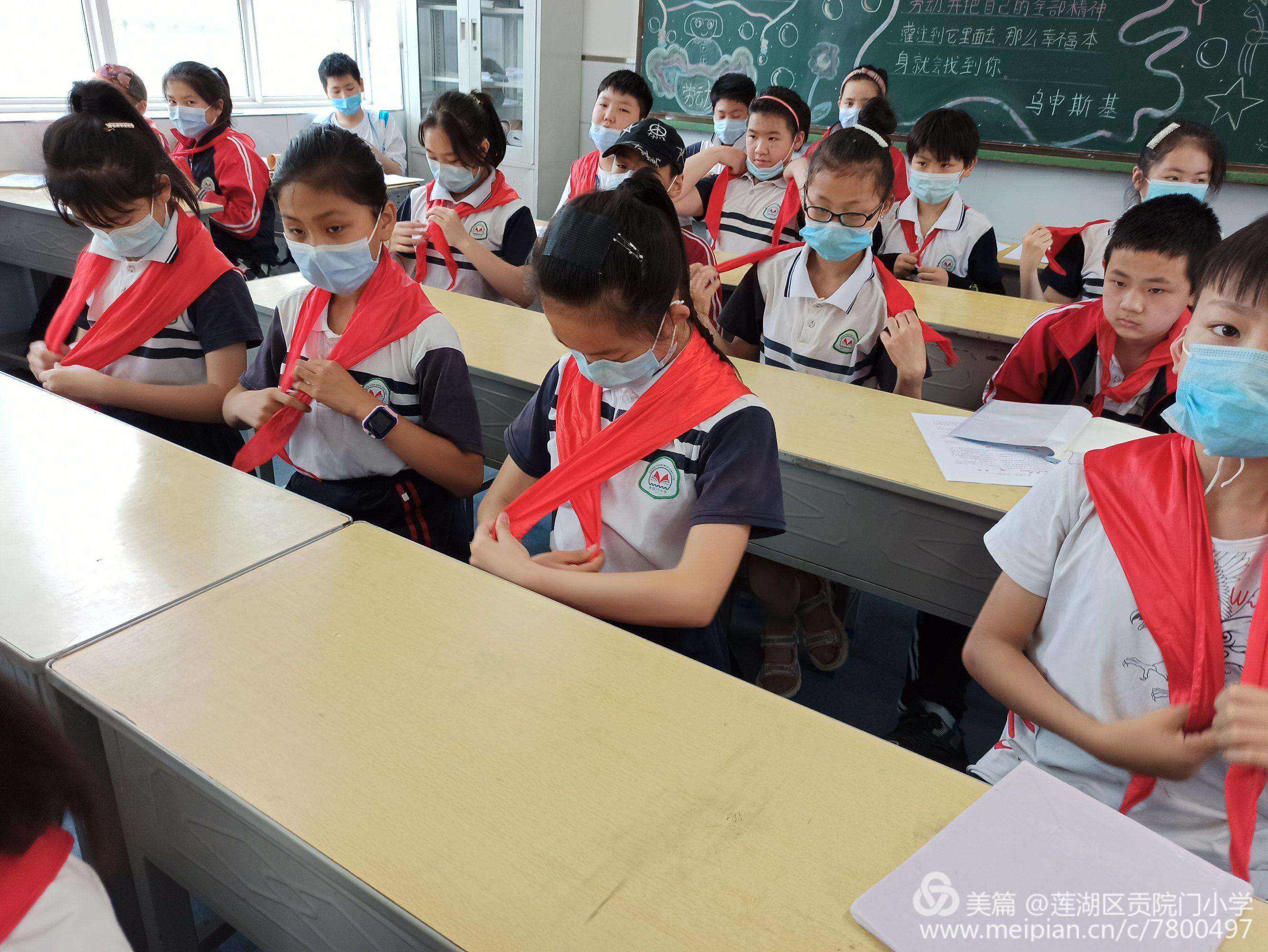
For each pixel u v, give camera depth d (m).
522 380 1.70
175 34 4.47
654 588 0.97
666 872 0.60
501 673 0.80
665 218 0.95
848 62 4.41
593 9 5.05
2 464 1.16
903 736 1.49
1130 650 0.83
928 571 1.37
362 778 0.67
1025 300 2.55
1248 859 0.73
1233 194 3.78
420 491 1.45
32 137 3.77
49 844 0.43
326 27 5.24
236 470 1.19
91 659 0.78
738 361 1.84
